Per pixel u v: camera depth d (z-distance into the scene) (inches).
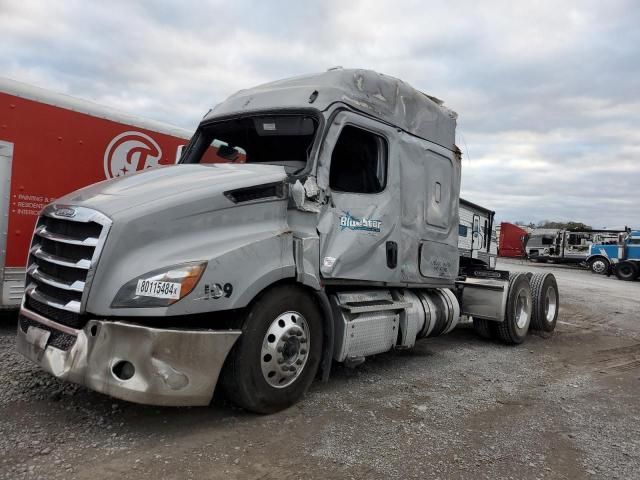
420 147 236.2
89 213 144.1
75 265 143.6
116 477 122.1
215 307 146.9
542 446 159.2
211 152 222.1
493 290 311.7
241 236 158.2
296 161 193.9
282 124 197.5
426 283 242.5
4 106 257.0
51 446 134.7
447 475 135.4
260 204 165.3
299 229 175.9
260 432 153.5
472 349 301.1
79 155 285.1
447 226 259.4
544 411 192.5
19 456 128.3
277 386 167.8
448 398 199.2
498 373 245.1
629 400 214.8
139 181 164.7
